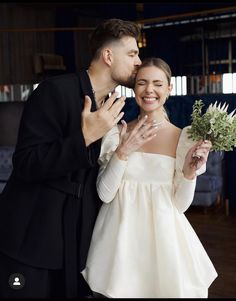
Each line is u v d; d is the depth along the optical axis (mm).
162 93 1774
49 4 11953
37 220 1703
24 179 1661
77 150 1569
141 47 8016
